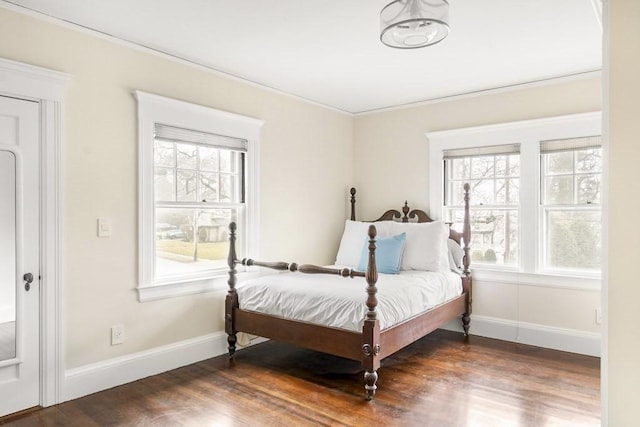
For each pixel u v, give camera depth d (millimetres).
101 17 2629
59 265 2664
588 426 2395
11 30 2469
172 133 3271
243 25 2732
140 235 3059
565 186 3781
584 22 2668
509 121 4020
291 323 3129
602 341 1736
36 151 2578
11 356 2502
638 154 1662
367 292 2732
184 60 3324
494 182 4191
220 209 3723
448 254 4207
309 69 3557
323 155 4676
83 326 2783
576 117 3639
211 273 3584
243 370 3250
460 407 2627
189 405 2652
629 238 1680
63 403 2668
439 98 4402
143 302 3096
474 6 2455
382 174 4855
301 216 4410
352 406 2643
